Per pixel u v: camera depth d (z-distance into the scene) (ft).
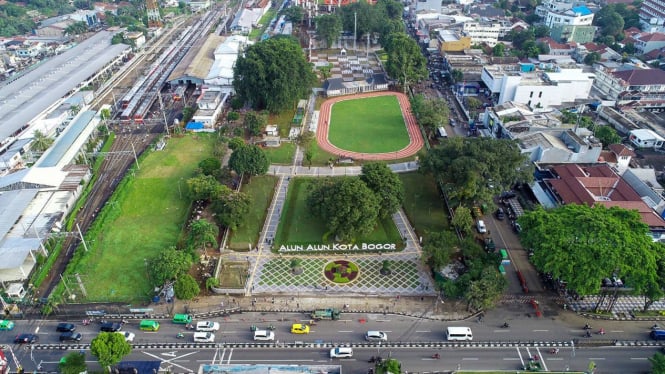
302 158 545.03
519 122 542.16
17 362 303.68
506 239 411.34
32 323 334.44
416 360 304.71
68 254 398.62
